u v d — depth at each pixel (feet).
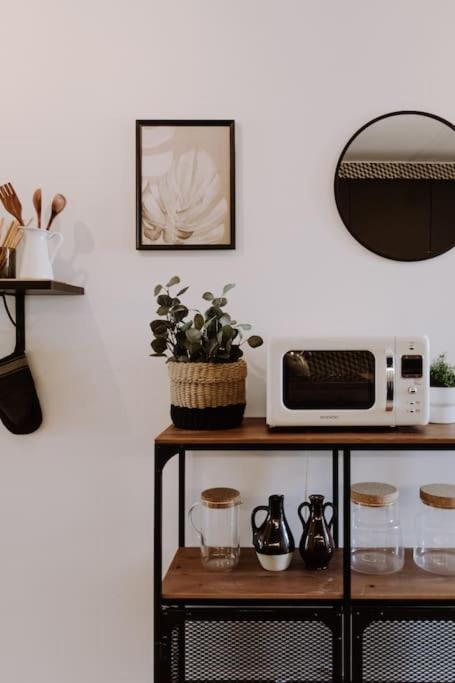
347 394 3.99
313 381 3.99
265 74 4.88
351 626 3.89
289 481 4.88
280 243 4.87
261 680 4.06
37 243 4.36
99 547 4.89
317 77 4.87
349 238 4.87
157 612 3.84
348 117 4.87
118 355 4.88
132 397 4.89
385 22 4.87
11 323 4.92
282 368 3.99
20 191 4.89
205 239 4.83
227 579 4.09
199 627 4.13
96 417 4.89
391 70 4.87
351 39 4.87
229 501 4.24
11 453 4.90
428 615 3.87
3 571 4.90
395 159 4.86
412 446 3.77
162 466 3.82
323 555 4.19
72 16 4.91
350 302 4.86
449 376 4.39
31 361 4.90
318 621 3.92
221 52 4.88
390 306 4.87
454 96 4.86
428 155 4.86
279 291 4.87
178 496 4.88
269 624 4.09
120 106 4.89
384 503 4.21
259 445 3.79
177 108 4.89
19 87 4.91
